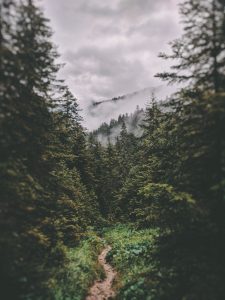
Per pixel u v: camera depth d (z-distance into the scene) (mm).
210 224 12789
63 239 26594
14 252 12711
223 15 12352
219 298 11375
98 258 29203
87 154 48000
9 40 13680
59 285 16969
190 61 13211
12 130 13875
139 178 38062
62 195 23984
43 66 16062
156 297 14844
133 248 26656
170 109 15070
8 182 13516
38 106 16266
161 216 14484
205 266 12328
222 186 11938
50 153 18312
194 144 13672
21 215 14977
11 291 12930
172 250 13711
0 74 13328
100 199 63406
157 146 23859
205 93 12516
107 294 19906
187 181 13742
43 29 15359
